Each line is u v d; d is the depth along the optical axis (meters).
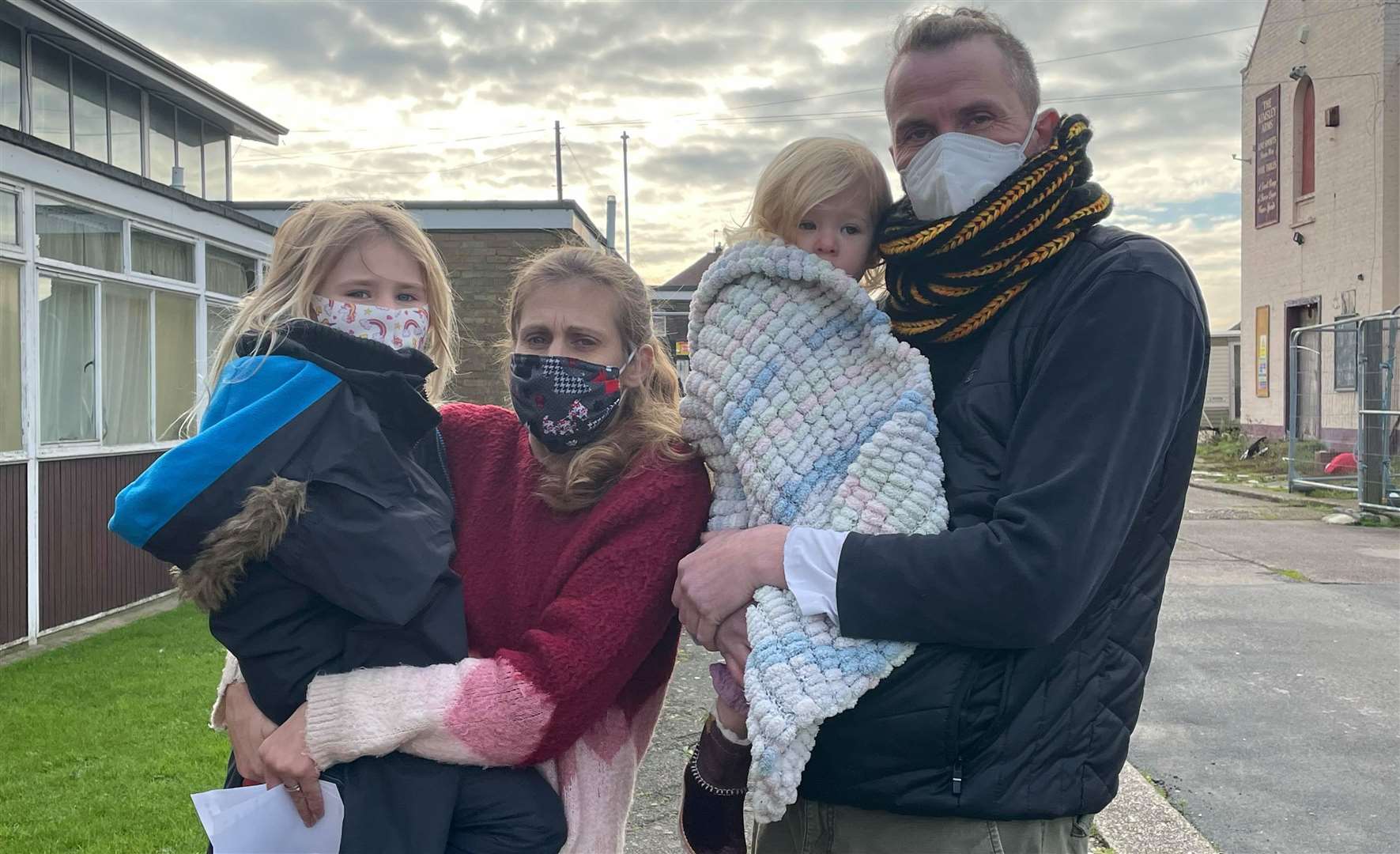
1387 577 7.72
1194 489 14.86
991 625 1.36
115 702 4.79
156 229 7.61
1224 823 3.40
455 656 1.55
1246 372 20.03
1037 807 1.45
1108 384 1.40
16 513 6.07
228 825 1.45
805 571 1.45
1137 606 1.53
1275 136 18.52
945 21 1.74
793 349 1.62
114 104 11.11
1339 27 16.30
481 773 1.56
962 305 1.60
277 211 12.90
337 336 1.58
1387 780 3.75
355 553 1.44
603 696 1.57
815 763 1.54
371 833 1.46
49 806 3.53
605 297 1.77
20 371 6.13
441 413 1.95
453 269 12.20
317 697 1.46
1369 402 11.23
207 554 1.40
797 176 1.72
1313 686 4.91
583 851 1.63
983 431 1.52
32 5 9.24
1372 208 15.52
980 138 1.67
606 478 1.71
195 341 8.30
